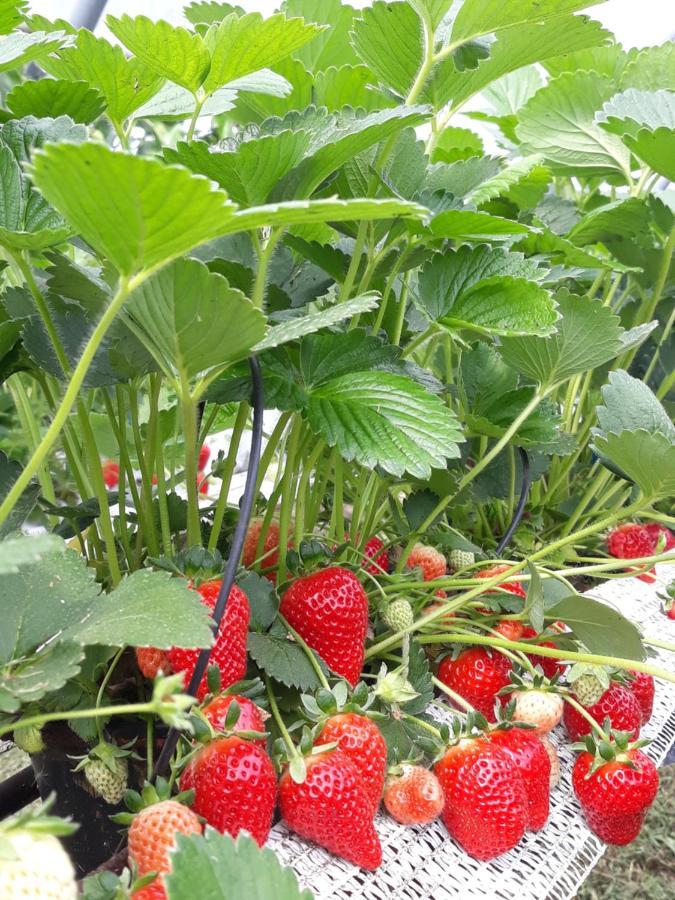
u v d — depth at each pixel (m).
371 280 0.38
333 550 0.38
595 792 0.30
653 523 0.50
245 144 0.24
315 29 0.27
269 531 0.38
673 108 0.45
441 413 0.27
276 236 0.28
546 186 0.53
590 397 0.59
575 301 0.33
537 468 0.47
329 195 0.35
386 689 0.30
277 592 0.33
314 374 0.31
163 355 0.24
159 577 0.22
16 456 0.80
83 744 0.29
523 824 0.28
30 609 0.23
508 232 0.30
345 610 0.31
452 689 0.35
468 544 0.40
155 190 0.14
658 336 0.60
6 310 0.30
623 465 0.32
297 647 0.30
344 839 0.25
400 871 0.27
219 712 0.25
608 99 0.52
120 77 0.31
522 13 0.28
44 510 0.34
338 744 0.26
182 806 0.23
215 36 0.28
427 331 0.34
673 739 0.37
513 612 0.38
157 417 0.33
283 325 0.24
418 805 0.28
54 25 0.33
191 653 0.26
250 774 0.24
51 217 0.27
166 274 0.19
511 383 0.40
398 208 0.15
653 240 0.59
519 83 0.68
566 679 0.34
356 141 0.25
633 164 0.55
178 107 0.38
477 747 0.29
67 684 0.28
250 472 0.25
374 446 0.26
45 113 0.30
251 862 0.17
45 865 0.16
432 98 0.35
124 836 0.28
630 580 0.48
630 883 0.69
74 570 0.24
